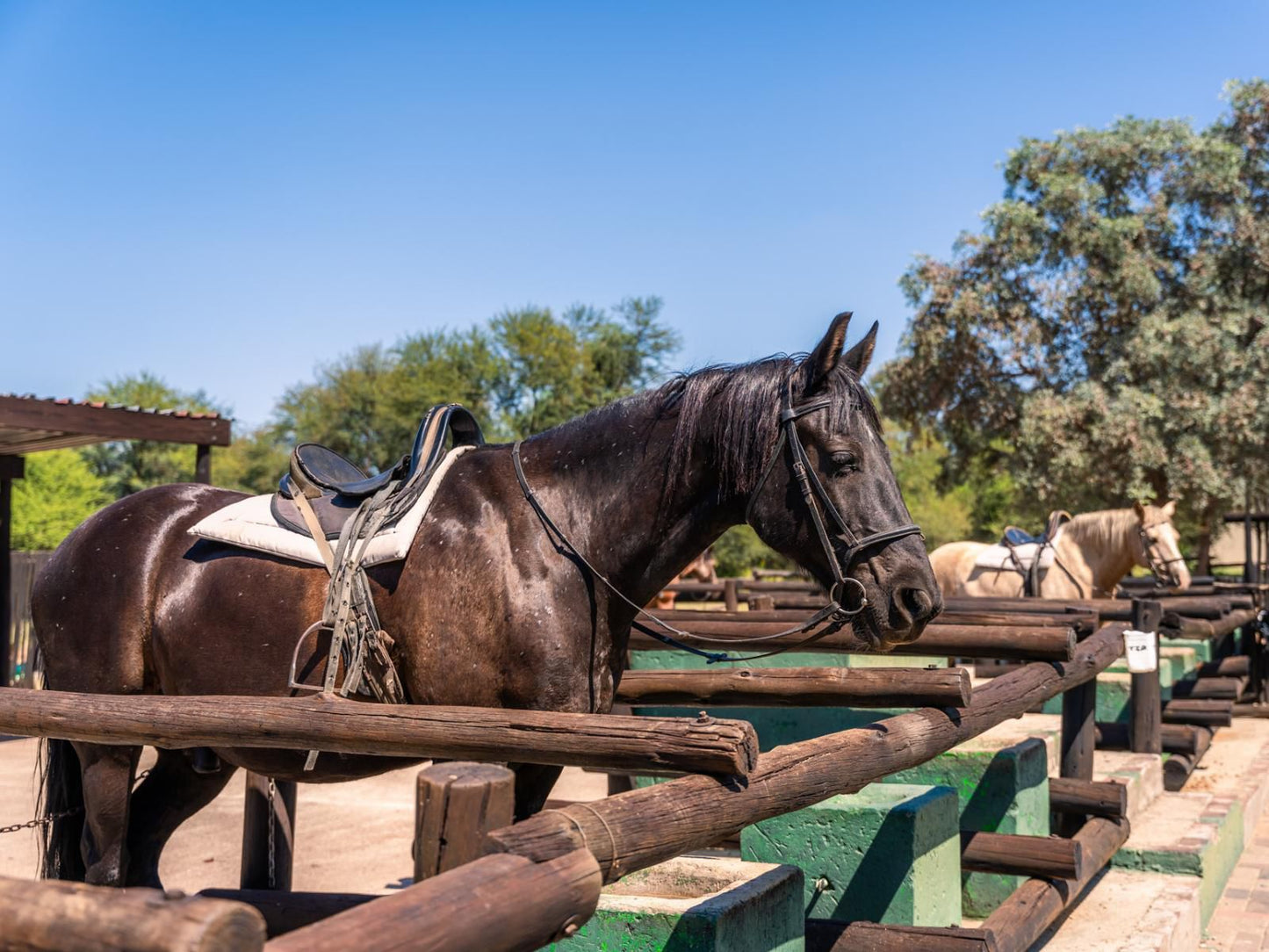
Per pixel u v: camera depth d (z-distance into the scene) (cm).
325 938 125
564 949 282
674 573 314
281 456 4356
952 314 2419
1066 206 2416
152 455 4325
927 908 389
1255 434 2231
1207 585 1395
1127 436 2238
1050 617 534
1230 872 650
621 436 312
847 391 303
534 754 231
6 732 294
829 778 263
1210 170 2405
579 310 4259
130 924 111
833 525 297
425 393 4059
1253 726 1109
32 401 916
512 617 291
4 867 539
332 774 315
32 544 3534
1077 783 541
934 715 346
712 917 268
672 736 217
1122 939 439
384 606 304
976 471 2759
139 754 350
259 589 321
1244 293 2438
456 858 164
